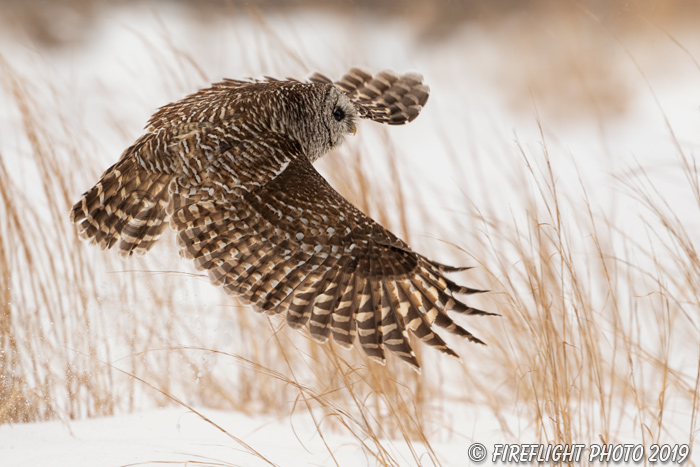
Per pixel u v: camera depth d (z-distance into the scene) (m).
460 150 24.45
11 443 10.44
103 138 20.05
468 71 31.16
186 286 13.12
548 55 30.36
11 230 12.09
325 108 10.10
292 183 8.84
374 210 13.77
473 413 13.01
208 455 10.24
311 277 8.68
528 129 26.75
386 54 32.09
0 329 11.43
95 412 11.84
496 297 13.34
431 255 15.10
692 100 27.83
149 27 30.78
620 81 28.78
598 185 20.97
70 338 12.02
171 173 8.98
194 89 15.47
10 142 18.62
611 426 12.04
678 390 12.46
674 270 15.31
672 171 20.86
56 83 23.02
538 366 11.40
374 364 12.16
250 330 13.11
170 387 12.70
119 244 9.27
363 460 10.63
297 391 12.81
